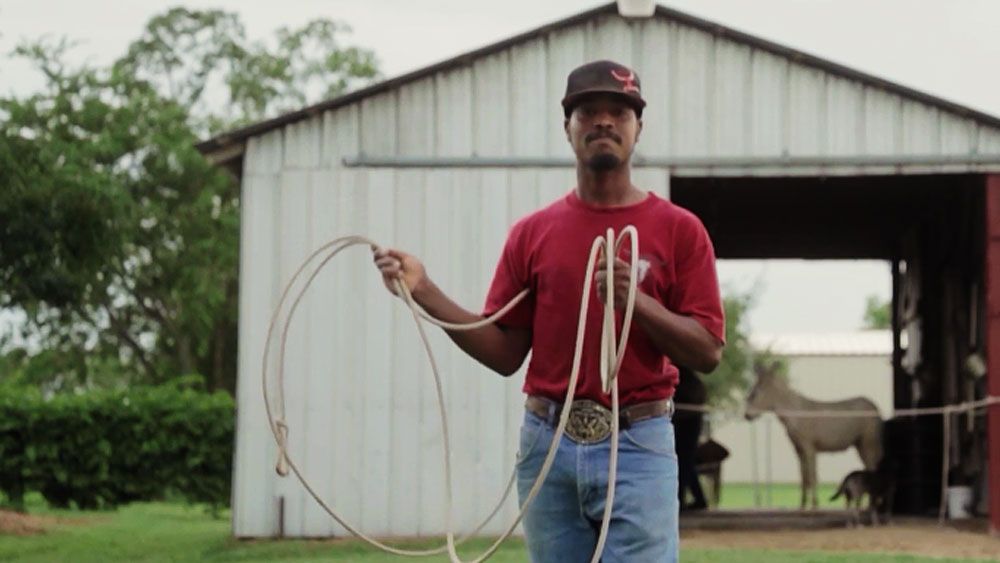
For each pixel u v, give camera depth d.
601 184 4.80
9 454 20.59
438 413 15.19
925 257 20.72
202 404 21.33
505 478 15.12
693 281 4.80
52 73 38.41
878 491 17.48
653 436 4.76
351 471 15.16
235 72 46.16
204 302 41.16
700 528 16.47
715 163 15.51
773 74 15.54
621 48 15.61
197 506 26.02
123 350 46.12
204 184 40.56
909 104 15.42
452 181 15.50
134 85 40.62
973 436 18.05
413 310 4.88
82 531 17.64
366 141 15.51
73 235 19.03
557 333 4.82
